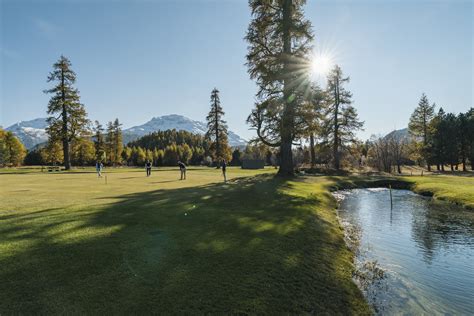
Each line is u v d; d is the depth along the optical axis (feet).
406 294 19.35
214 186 57.47
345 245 28.68
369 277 21.57
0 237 21.35
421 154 178.50
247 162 186.29
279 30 68.64
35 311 12.80
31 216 27.66
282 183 62.80
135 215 29.04
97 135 238.89
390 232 36.40
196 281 16.52
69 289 14.73
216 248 21.57
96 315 12.80
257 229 27.30
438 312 17.35
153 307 13.76
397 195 71.00
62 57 131.44
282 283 17.65
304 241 26.11
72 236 22.06
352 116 128.36
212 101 173.37
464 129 178.19
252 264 19.45
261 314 14.30
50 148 135.74
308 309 15.56
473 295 19.74
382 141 162.09
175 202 36.70
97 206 32.78
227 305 14.61
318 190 62.49
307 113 69.62
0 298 13.61
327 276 19.99
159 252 20.08
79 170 134.51
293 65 69.56
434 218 44.75
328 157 144.05
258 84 75.10
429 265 25.32
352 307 16.74
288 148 75.97
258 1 71.36
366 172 130.82
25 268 16.60
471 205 52.70
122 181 71.31
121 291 14.88
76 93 135.13
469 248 30.14
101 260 18.19
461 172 158.40
